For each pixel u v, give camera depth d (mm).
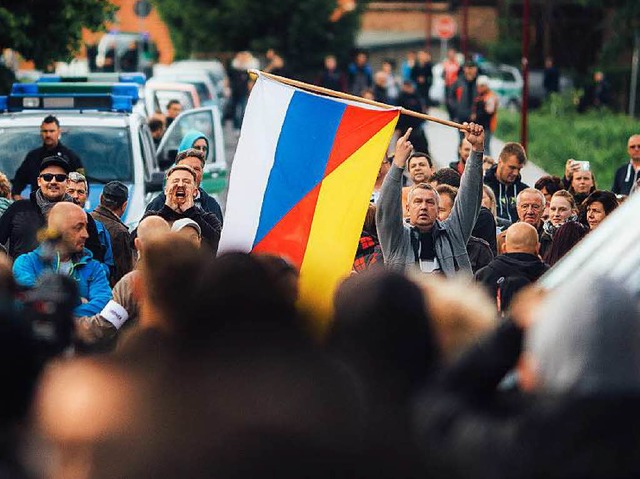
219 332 5723
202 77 54250
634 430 5051
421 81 63688
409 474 5496
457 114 45812
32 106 24703
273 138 13430
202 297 5793
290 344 5707
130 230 19859
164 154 27156
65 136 23203
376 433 5594
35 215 16938
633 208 6191
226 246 13367
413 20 110188
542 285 6145
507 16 88312
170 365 5754
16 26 32781
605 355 5035
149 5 71750
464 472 5312
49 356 6719
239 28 76750
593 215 17391
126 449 5648
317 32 76500
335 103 13391
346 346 6199
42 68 34531
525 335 5445
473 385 5457
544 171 40562
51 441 6094
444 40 89500
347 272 13164
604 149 45438
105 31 35344
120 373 6062
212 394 5594
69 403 5812
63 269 13383
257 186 13391
